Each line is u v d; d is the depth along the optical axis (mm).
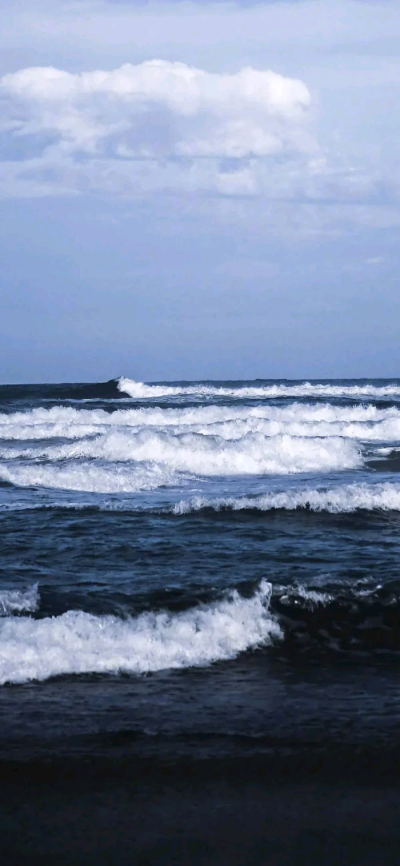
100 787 4547
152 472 15586
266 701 5766
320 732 5246
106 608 7266
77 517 11461
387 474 15961
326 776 4695
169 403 29422
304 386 36594
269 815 4309
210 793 4508
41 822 4223
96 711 5508
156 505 12445
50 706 5562
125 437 17188
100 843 4059
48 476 14906
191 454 16734
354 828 4203
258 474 15992
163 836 4117
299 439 17531
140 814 4301
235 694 5883
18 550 9555
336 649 6832
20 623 6637
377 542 9992
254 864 3910
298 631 7051
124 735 5145
